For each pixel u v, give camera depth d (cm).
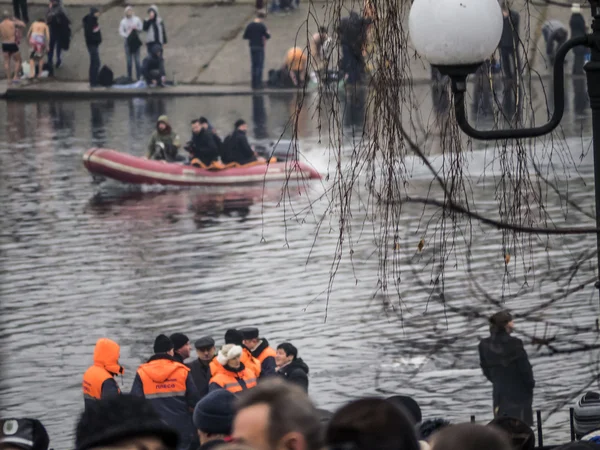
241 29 16650
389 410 1140
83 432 1133
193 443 3328
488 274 5669
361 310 5412
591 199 7281
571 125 10206
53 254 6956
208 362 3756
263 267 6512
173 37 16562
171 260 6762
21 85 15062
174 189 9294
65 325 5434
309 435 1227
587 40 2080
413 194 7344
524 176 2544
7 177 9538
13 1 15838
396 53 2411
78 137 11556
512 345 3312
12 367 4781
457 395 4138
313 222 7662
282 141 9962
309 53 2603
